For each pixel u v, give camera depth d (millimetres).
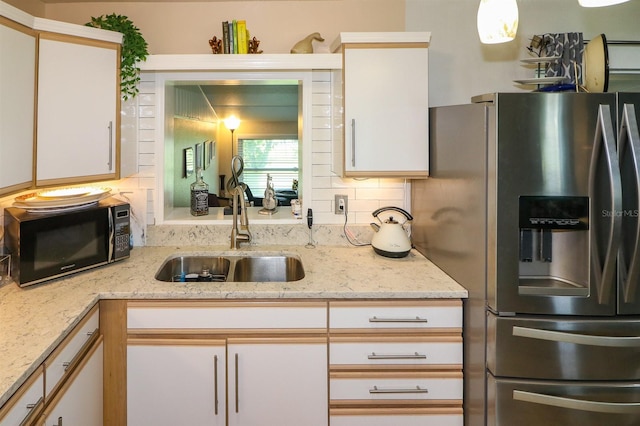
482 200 1454
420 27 2160
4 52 1371
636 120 1334
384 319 1578
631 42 2109
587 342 1346
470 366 1553
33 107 1521
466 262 1578
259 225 2223
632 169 1335
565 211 1363
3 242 1697
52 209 1619
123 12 2135
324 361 1582
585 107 1341
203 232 2205
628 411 1353
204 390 1570
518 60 2156
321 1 2154
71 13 2117
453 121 1676
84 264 1709
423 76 1871
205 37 2150
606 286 1359
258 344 1571
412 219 2096
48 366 1143
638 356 1372
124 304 1554
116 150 1820
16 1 1855
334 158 2143
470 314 1548
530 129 1362
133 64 1896
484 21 1178
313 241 2230
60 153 1613
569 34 2047
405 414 1588
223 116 4879
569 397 1394
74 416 1309
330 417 1590
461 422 1597
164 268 1922
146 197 2174
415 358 1585
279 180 5383
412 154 1896
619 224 1316
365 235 2230
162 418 1575
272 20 2160
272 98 3922
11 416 963
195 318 1562
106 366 1560
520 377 1414
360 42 1859
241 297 1556
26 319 1269
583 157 1349
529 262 1549
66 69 1619
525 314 1405
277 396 1582
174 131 2549
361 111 1878
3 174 1377
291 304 1570
